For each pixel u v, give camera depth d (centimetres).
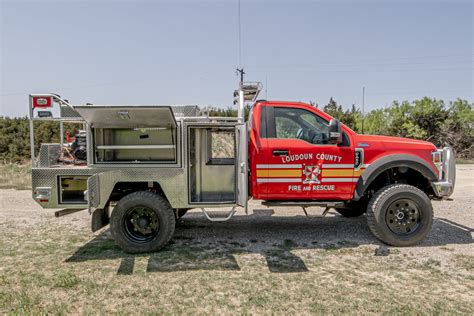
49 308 302
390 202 477
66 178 452
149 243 450
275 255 446
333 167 478
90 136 449
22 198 847
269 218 650
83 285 351
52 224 602
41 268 400
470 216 654
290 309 301
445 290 341
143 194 451
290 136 487
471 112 2286
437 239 513
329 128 457
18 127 2631
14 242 500
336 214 684
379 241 506
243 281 363
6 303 312
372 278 371
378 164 478
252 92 563
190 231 559
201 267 404
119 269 397
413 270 394
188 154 456
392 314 292
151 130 462
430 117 2398
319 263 417
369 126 2639
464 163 1981
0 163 2198
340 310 299
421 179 525
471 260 427
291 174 474
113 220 446
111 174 450
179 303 313
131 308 303
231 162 512
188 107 538
